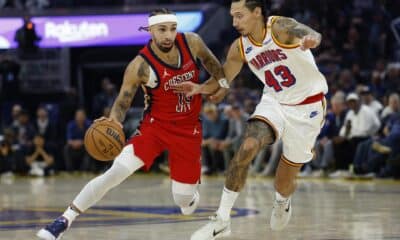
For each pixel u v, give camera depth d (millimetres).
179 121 6379
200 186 13289
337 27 20359
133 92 6309
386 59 19750
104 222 7754
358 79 18078
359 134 14906
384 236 6465
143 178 16609
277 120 6023
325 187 12641
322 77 6129
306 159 6289
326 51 19750
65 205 10094
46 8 22516
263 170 16281
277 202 6539
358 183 13711
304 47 5629
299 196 10773
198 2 22797
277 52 5969
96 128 6113
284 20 5957
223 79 6352
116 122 6164
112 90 19844
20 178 17484
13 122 19750
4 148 18344
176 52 6277
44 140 18688
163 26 6129
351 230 6902
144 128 6406
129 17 21656
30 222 7945
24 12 22203
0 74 21250
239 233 6770
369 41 20062
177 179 6500
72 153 18266
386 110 15195
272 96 6199
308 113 6109
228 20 22188
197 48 6344
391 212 8500
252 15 5957
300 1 20656
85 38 21891
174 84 6289
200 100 6488
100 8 21922
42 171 18203
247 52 6133
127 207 9492
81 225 7477
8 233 6949
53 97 21844
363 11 20875
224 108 16906
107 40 21797
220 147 16688
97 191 6133
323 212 8531
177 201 6625
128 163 6219
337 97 15617
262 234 6691
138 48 21938
